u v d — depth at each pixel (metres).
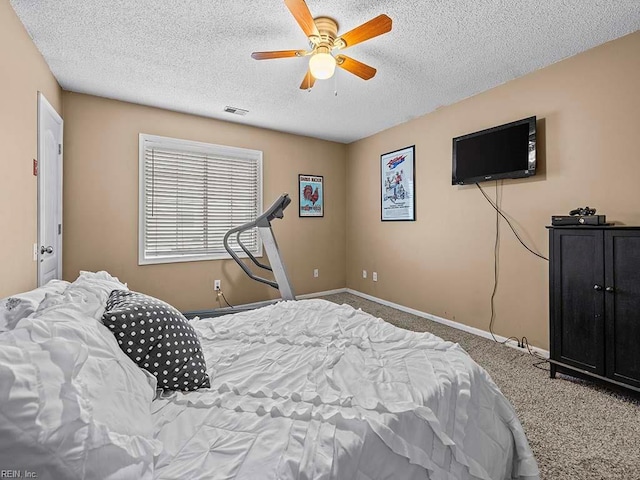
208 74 2.79
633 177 2.20
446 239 3.57
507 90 2.95
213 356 1.41
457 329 3.44
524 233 2.86
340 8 1.96
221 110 3.64
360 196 4.84
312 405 1.01
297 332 1.64
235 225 4.15
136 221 3.47
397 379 1.17
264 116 3.84
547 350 2.71
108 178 3.31
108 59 2.54
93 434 0.69
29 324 0.81
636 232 1.94
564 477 1.41
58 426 0.64
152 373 1.11
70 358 0.77
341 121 4.03
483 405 1.23
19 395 0.62
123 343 1.09
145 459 0.76
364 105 3.51
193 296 3.85
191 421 0.95
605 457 1.53
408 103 3.45
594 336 2.13
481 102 3.17
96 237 3.26
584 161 2.45
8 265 1.86
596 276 2.12
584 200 2.45
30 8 1.93
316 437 0.87
